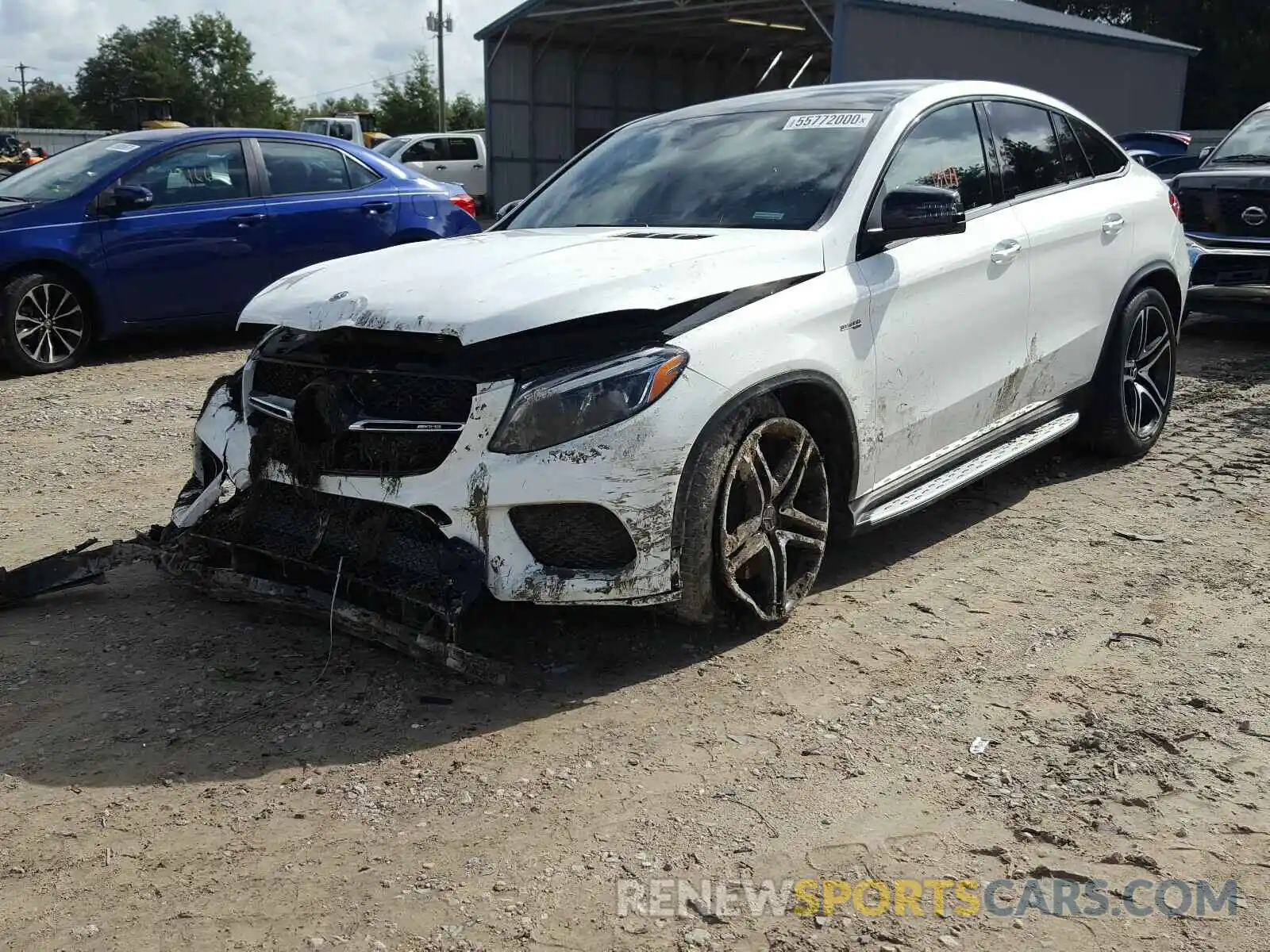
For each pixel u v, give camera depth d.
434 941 2.42
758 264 3.76
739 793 2.97
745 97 5.23
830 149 4.42
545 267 3.59
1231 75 40.56
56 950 2.40
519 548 3.30
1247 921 2.46
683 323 3.49
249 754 3.17
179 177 8.89
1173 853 2.70
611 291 3.41
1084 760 3.10
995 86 5.13
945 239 4.44
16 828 2.83
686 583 3.46
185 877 2.64
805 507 3.94
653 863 2.68
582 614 3.96
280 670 3.65
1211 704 3.39
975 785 2.99
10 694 3.50
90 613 4.10
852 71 19.64
